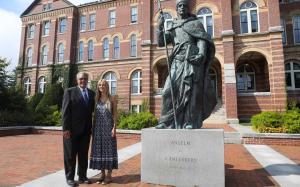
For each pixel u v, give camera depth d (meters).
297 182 5.22
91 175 6.00
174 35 6.01
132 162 7.46
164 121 5.61
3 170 6.50
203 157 4.84
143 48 24.09
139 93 28.33
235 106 20.19
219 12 22.80
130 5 30.84
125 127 14.55
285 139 11.19
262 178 5.58
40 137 14.52
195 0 23.58
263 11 21.50
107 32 31.44
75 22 33.66
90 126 5.55
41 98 26.70
